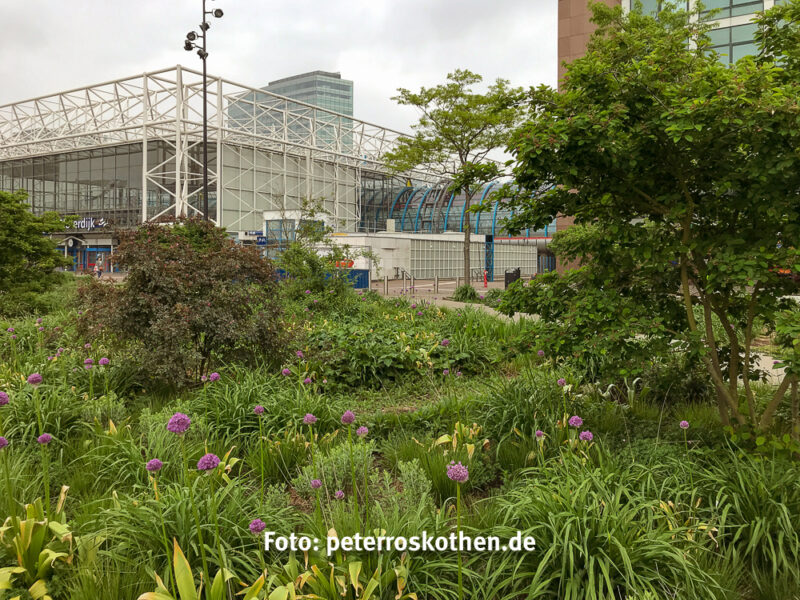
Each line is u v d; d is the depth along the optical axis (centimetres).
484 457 490
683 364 602
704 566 328
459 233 5106
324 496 418
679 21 1538
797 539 333
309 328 1116
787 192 416
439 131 2670
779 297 475
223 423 548
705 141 423
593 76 439
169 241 790
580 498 333
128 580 303
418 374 844
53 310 1458
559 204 518
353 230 6681
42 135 6006
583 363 481
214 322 713
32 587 290
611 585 290
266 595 276
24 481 402
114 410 568
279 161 5834
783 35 478
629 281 509
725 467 402
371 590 276
